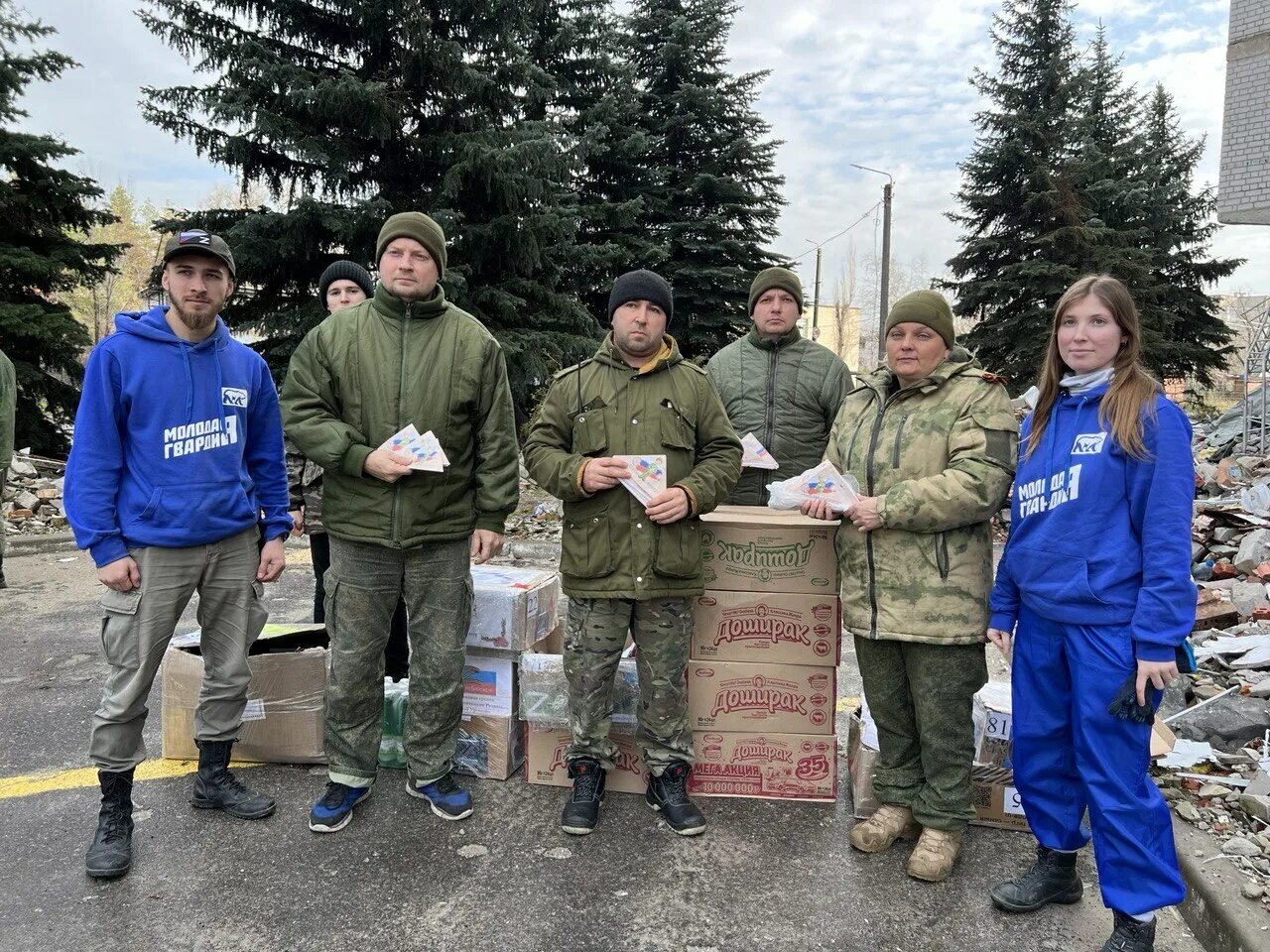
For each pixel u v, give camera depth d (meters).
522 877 2.57
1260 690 3.51
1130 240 19.25
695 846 2.78
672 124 19.50
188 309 2.59
